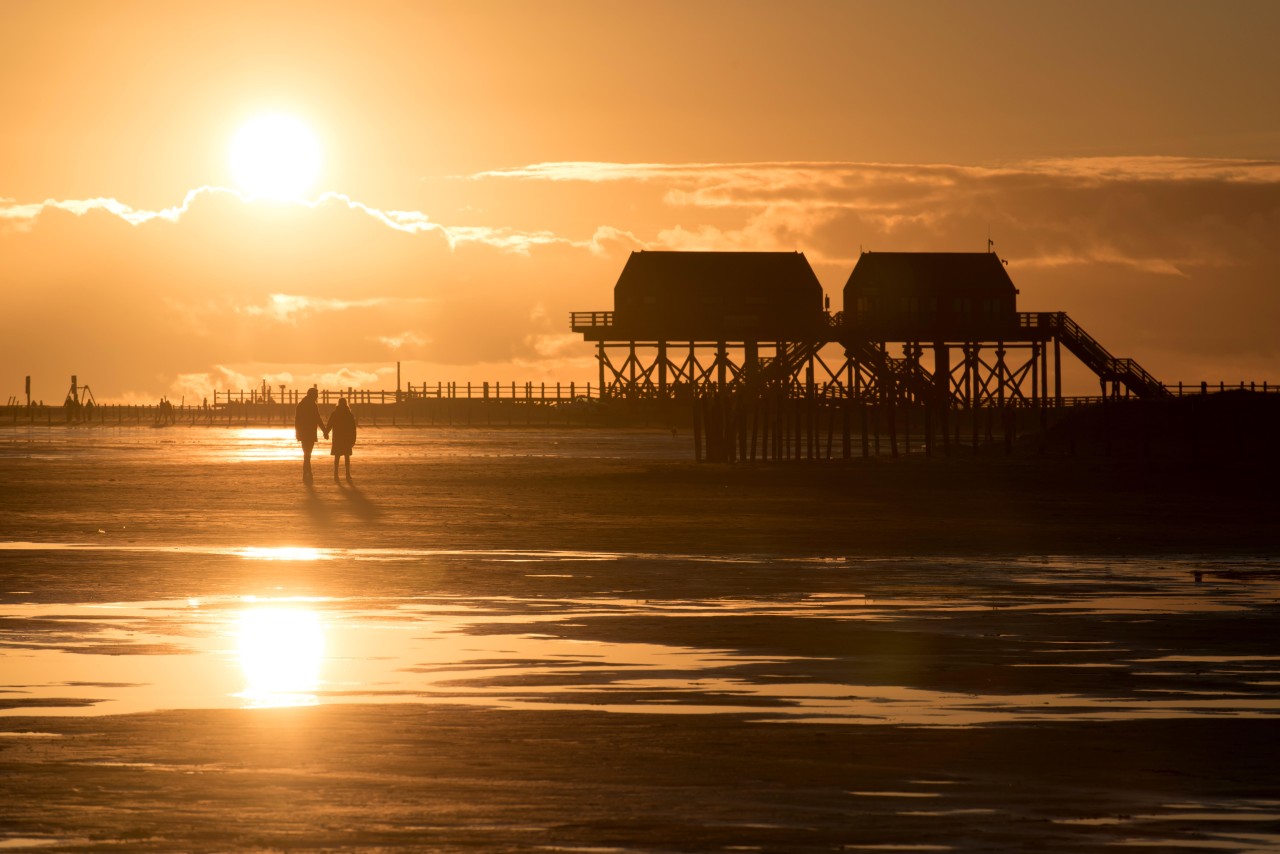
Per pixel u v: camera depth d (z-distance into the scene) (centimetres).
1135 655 5512
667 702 4572
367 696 4641
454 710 4419
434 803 3322
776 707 4488
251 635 5900
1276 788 3488
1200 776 3603
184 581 7619
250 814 3216
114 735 4009
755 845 3005
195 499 13338
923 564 8700
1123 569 8494
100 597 7031
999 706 4512
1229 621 6391
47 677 4941
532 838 3045
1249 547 9744
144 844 2977
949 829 3131
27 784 3462
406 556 8894
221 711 4369
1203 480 16475
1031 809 3294
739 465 19812
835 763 3734
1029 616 6550
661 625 6241
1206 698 4650
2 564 8300
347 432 16088
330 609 6675
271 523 11025
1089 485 15788
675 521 11456
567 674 5069
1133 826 3153
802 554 9200
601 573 8125
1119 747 3925
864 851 2967
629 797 3391
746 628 6169
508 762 3731
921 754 3844
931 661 5366
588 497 13838
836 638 5909
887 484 15850
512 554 9050
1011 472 17875
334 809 3262
